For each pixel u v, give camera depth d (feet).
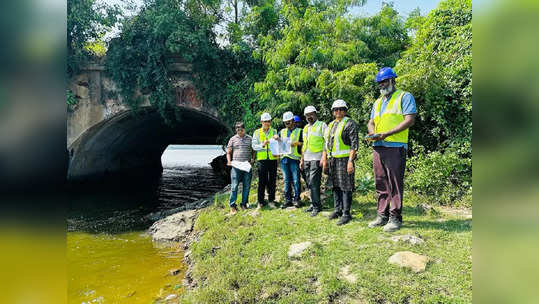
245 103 39.91
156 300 15.03
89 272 18.56
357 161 28.78
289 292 12.28
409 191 23.00
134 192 49.26
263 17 40.78
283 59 33.27
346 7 37.96
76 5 39.06
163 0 40.32
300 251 14.39
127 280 17.40
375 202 21.29
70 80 43.19
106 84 43.29
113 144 60.39
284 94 31.30
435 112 25.50
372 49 35.32
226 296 12.96
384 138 14.82
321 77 29.60
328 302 11.32
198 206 29.45
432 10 31.17
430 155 23.63
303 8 39.60
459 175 22.68
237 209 23.66
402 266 12.03
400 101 14.70
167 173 79.56
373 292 11.13
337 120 17.79
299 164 22.04
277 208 22.40
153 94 41.91
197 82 42.14
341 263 13.07
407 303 10.58
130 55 40.57
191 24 41.11
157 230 25.91
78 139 44.62
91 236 26.00
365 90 28.89
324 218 18.81
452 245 13.34
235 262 15.14
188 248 21.38
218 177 70.90
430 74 24.86
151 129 67.31
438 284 10.93
